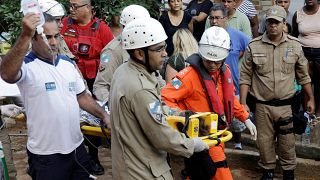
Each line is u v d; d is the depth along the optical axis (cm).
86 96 383
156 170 324
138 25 319
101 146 657
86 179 378
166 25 665
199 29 717
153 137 315
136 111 313
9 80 335
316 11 667
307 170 591
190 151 327
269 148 555
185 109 433
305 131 595
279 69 538
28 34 321
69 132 361
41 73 349
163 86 461
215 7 598
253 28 720
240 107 452
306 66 546
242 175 594
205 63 423
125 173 323
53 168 358
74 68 373
